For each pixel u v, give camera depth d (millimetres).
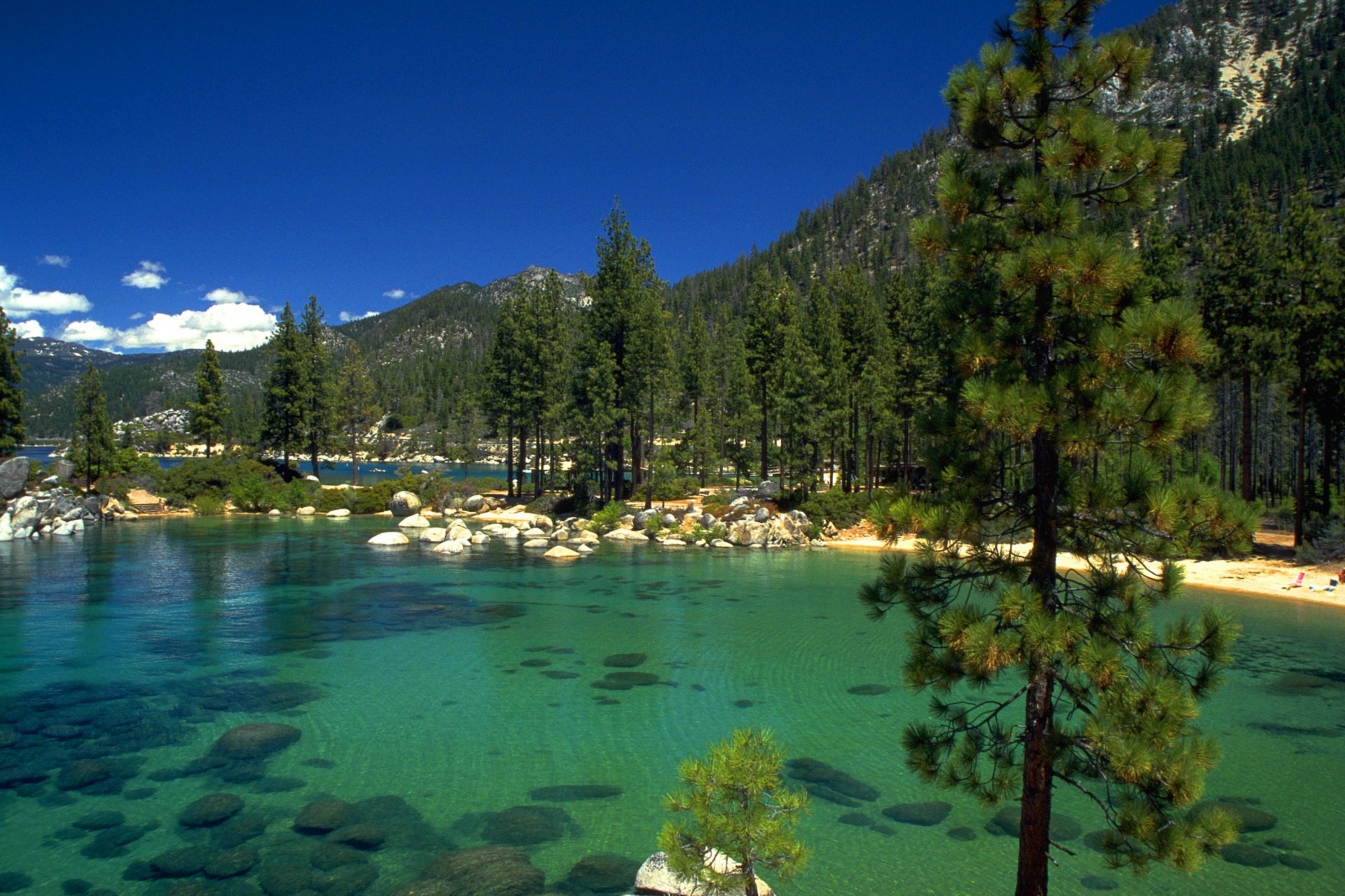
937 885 9242
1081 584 6973
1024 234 7090
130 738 13469
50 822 10391
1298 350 34375
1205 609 6629
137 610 23750
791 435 50062
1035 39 7344
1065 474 6871
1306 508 42219
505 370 62531
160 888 8773
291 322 65938
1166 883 9312
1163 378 6203
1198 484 6426
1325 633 22281
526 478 91938
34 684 16391
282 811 10891
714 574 33031
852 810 11336
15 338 47875
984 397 6496
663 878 8609
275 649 19562
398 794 11500
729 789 6820
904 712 15617
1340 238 35500
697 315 75750
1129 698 6078
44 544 38781
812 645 21000
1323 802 11492
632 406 53938
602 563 36156
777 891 9109
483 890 8750
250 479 59219
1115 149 6766
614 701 16000
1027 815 6816
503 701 15922
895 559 7582
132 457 63688
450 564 34562
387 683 16984
